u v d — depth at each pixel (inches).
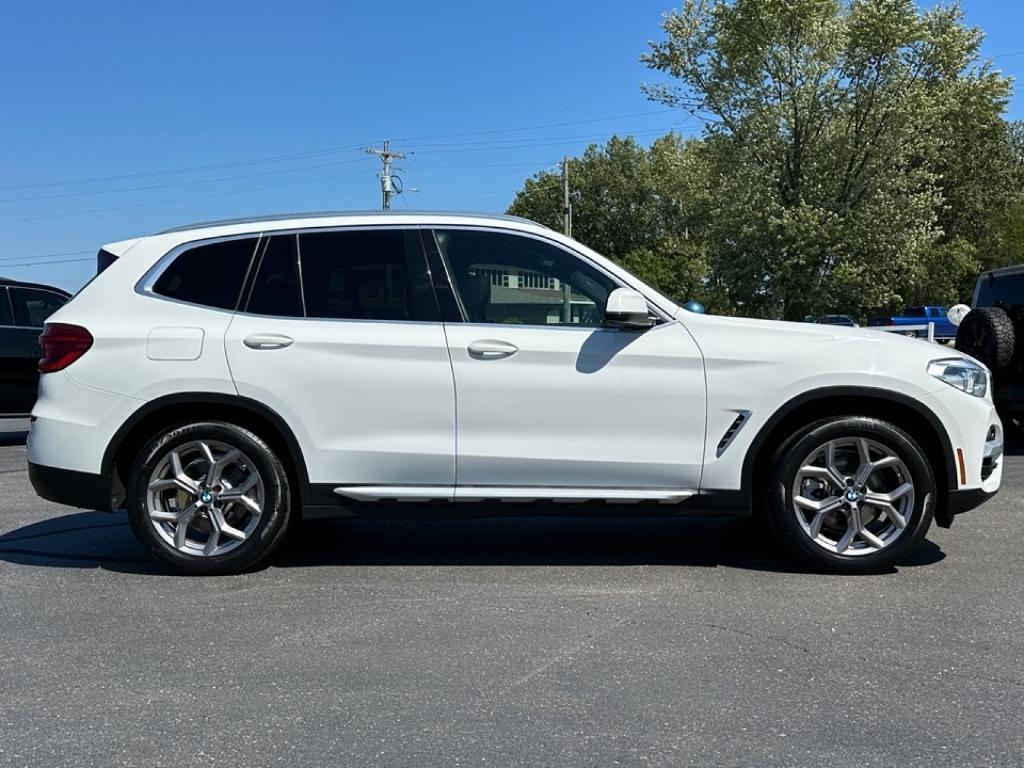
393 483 180.5
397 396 178.1
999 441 186.9
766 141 1262.3
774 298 1315.2
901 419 183.8
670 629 153.3
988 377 185.8
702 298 1440.7
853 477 180.1
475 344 177.2
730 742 113.8
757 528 226.2
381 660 140.9
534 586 178.2
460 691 129.3
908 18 1172.5
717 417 178.1
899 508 180.4
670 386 177.6
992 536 214.1
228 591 175.8
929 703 124.6
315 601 169.5
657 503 180.7
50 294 401.7
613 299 172.2
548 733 116.6
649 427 178.4
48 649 146.3
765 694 127.6
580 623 156.7
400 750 112.5
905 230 1232.2
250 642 148.9
